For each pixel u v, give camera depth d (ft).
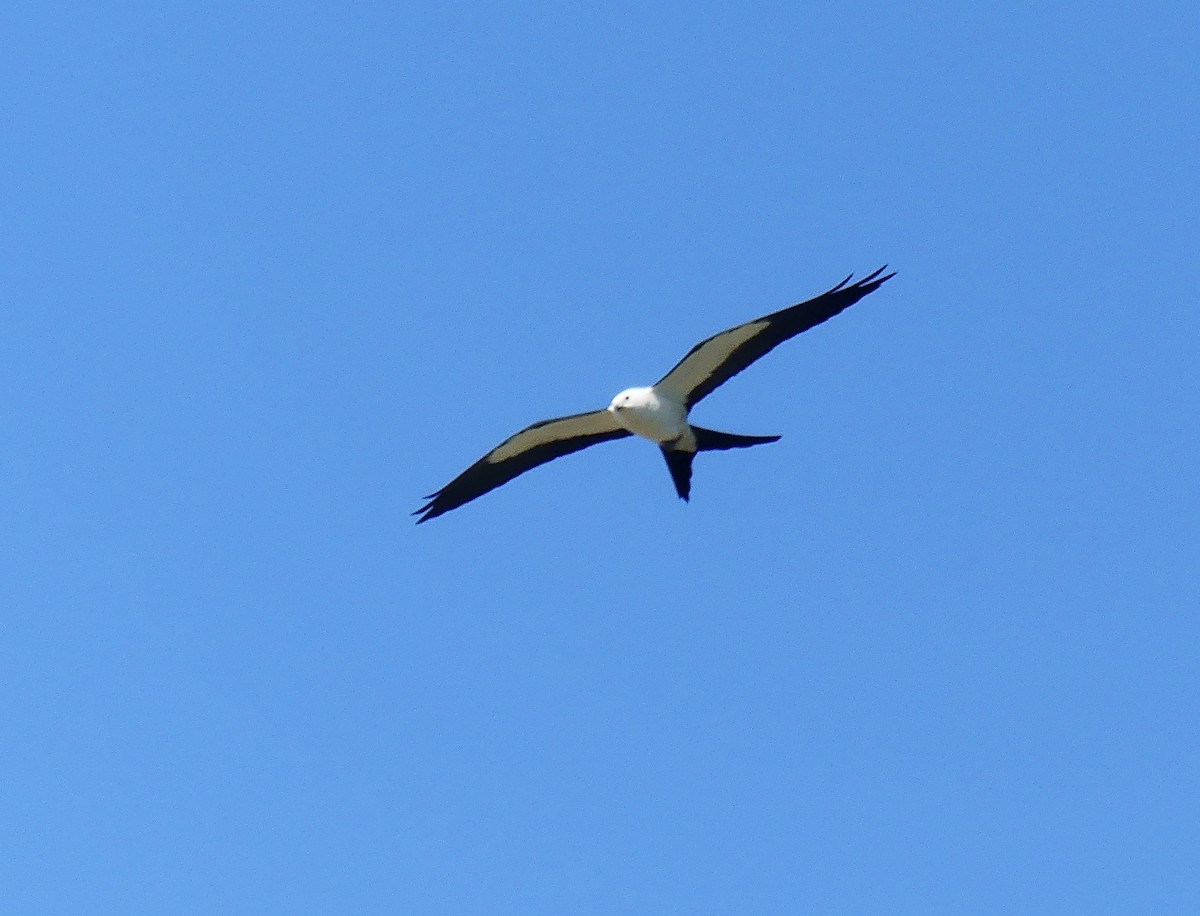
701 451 57.93
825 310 56.49
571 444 61.46
